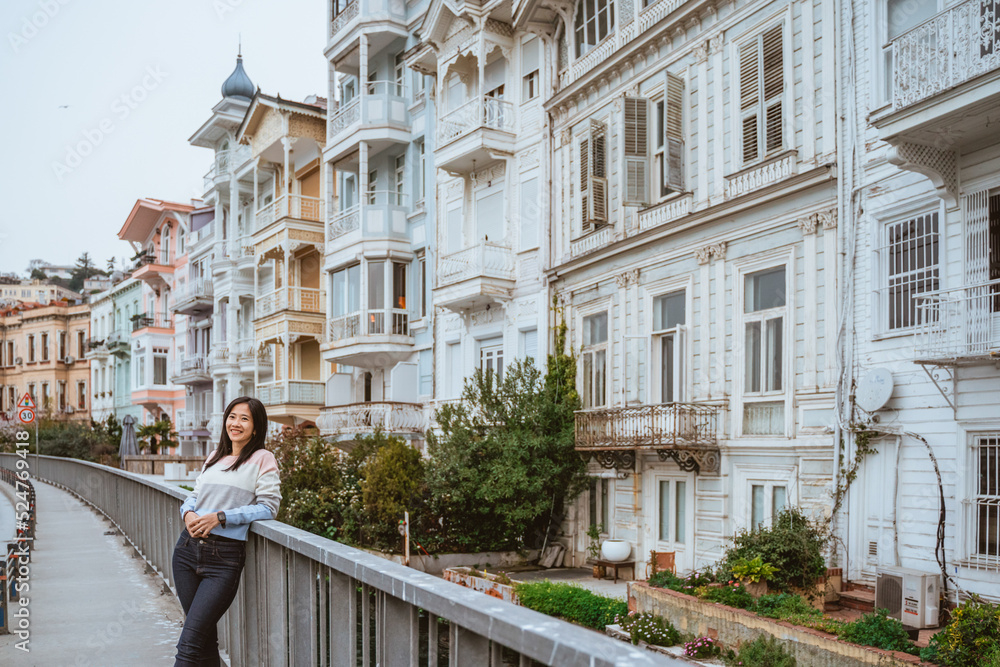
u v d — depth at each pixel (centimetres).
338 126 2964
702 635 1146
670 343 1772
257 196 3603
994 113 1063
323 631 389
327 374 3297
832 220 1405
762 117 1563
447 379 2570
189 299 4591
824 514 1366
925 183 1234
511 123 2314
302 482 2075
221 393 4222
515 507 1894
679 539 1712
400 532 1894
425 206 2712
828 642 954
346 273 2916
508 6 2238
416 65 2592
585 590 1396
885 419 1272
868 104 1340
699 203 1698
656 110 1838
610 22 1989
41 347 7250
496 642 231
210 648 447
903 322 1270
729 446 1581
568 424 1955
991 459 1118
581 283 2044
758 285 1567
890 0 1320
